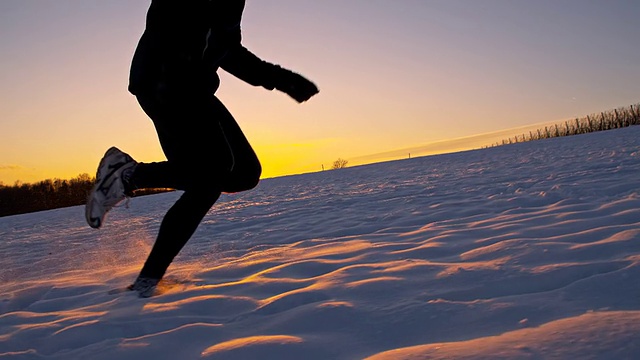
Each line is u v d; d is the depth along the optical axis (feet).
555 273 5.93
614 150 31.30
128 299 7.02
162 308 6.27
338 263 8.14
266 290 6.84
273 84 7.97
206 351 4.65
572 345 3.76
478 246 8.38
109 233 20.53
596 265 6.02
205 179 7.30
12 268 12.60
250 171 7.60
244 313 5.84
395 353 4.05
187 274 8.63
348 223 14.24
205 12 6.96
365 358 4.17
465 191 19.43
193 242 13.48
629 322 4.03
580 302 4.83
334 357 4.28
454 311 4.99
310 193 31.55
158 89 6.95
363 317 5.13
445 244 8.85
